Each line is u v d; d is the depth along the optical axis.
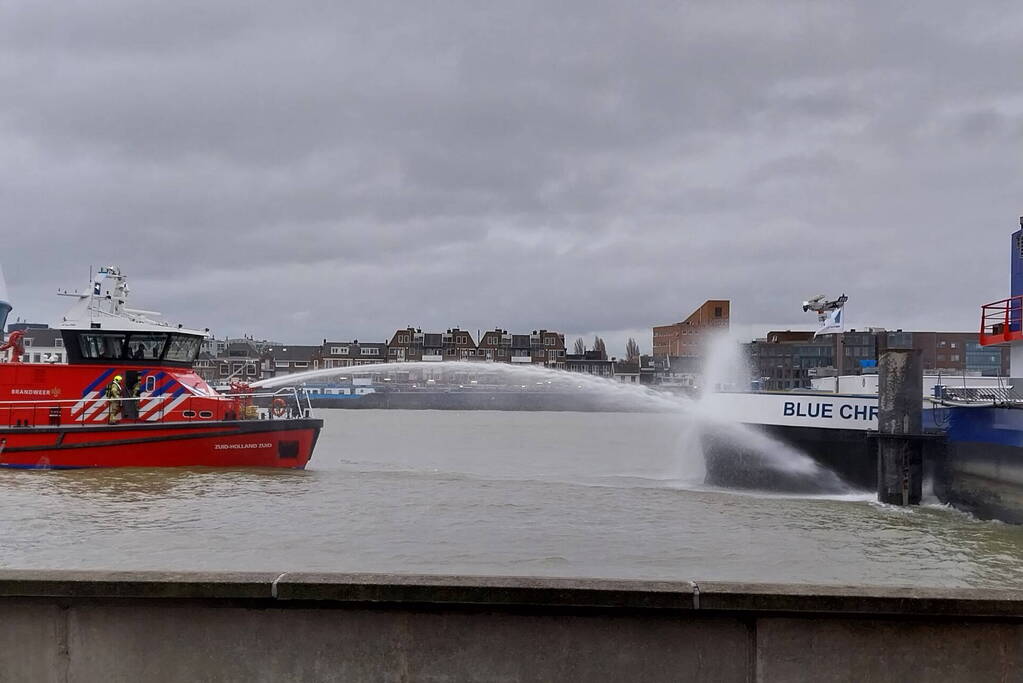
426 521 21.56
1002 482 21.62
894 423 24.11
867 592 6.00
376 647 6.19
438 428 81.25
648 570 16.81
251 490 25.38
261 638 6.20
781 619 6.06
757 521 22.06
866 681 6.02
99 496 23.58
